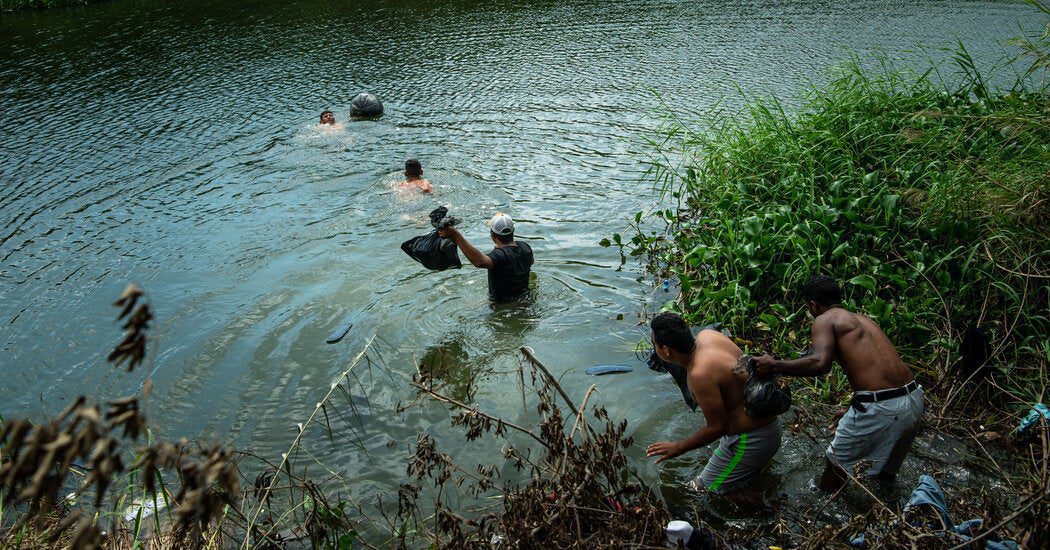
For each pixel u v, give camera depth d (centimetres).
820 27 1923
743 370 460
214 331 730
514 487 513
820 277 497
